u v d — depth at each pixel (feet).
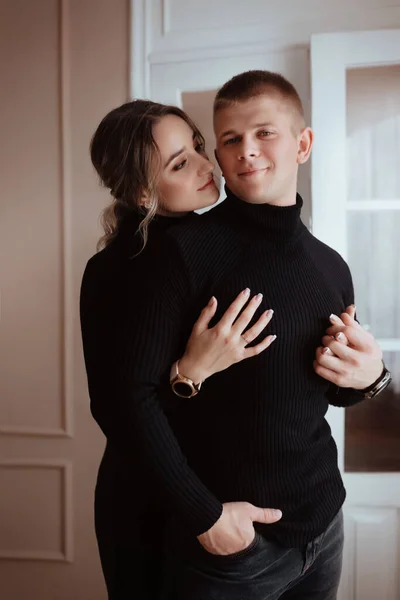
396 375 5.64
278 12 5.67
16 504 6.45
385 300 5.59
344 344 3.32
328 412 5.53
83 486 6.32
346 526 5.65
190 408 3.34
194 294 3.09
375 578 5.64
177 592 3.41
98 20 5.96
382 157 5.47
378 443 5.70
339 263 3.93
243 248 3.20
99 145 3.61
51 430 6.32
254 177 3.13
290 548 3.39
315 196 5.37
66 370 6.22
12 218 6.23
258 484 3.27
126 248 3.38
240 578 3.26
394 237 5.54
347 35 5.27
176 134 3.43
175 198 3.46
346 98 5.45
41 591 6.46
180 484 3.01
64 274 6.14
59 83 6.07
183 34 5.82
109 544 3.92
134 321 3.01
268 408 3.22
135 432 2.98
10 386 6.37
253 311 3.04
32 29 6.08
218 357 3.04
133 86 5.88
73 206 6.11
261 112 3.14
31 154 6.16
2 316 6.32
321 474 3.52
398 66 5.37
